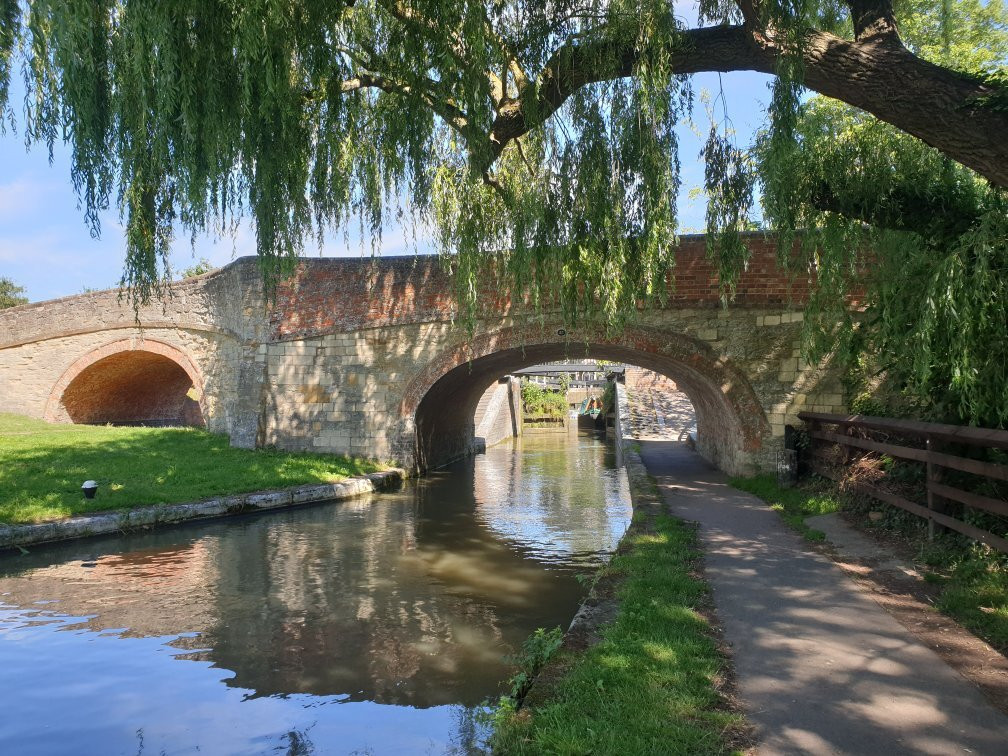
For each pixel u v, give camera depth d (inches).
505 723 131.2
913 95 185.3
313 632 230.4
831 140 310.0
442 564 323.0
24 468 462.9
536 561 329.4
